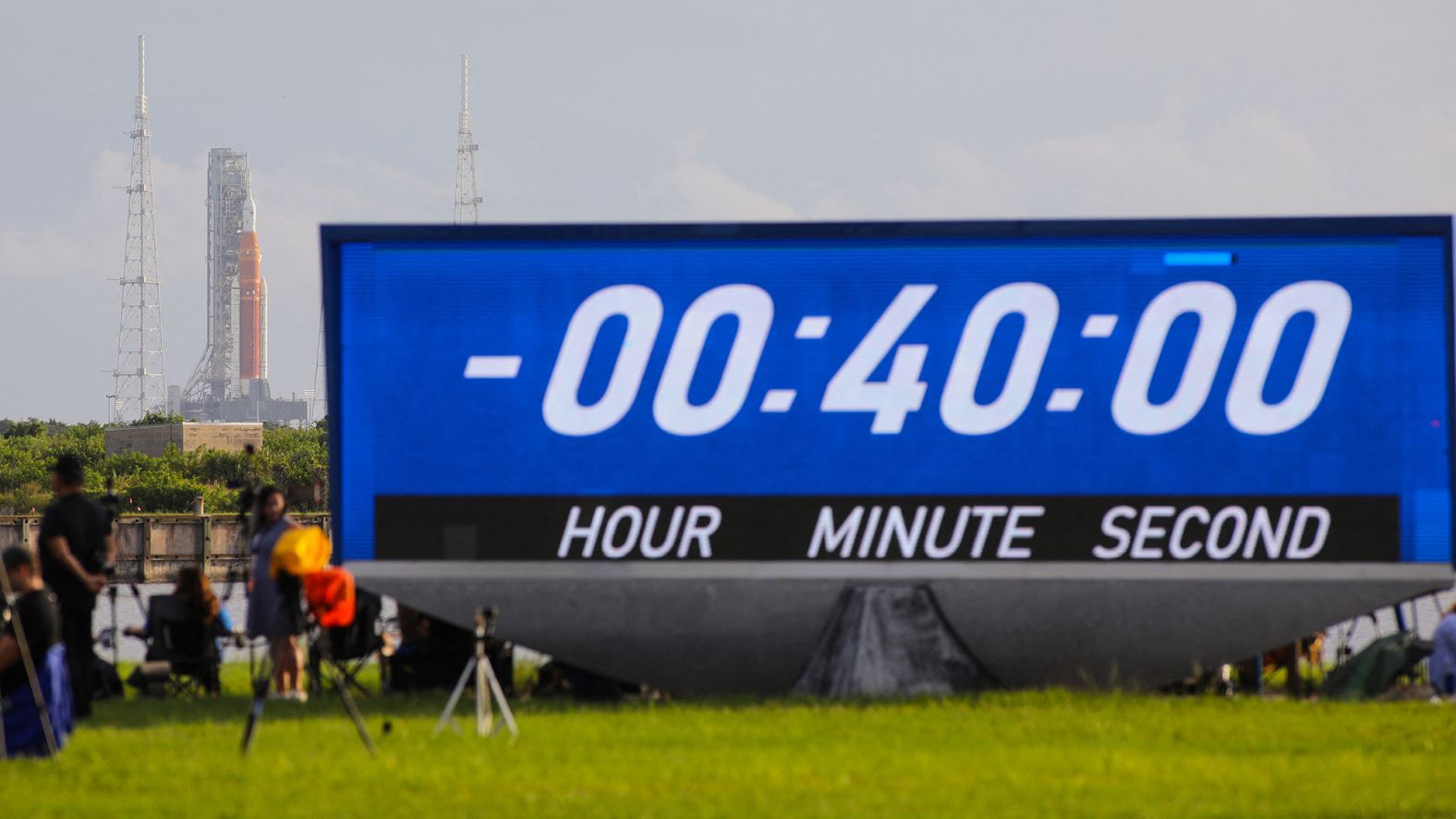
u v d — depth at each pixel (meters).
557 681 59.94
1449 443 54.88
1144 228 55.28
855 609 54.97
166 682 56.34
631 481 55.47
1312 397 55.06
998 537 55.06
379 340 55.81
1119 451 55.09
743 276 55.69
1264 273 55.28
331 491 55.72
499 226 55.88
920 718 48.25
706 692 56.31
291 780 36.75
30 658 39.69
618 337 55.72
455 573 55.38
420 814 32.62
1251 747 42.84
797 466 55.34
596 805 33.69
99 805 33.66
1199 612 54.91
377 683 62.62
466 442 55.72
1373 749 42.84
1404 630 58.50
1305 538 54.91
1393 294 55.16
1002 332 55.31
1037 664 55.44
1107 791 35.69
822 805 33.62
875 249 55.59
